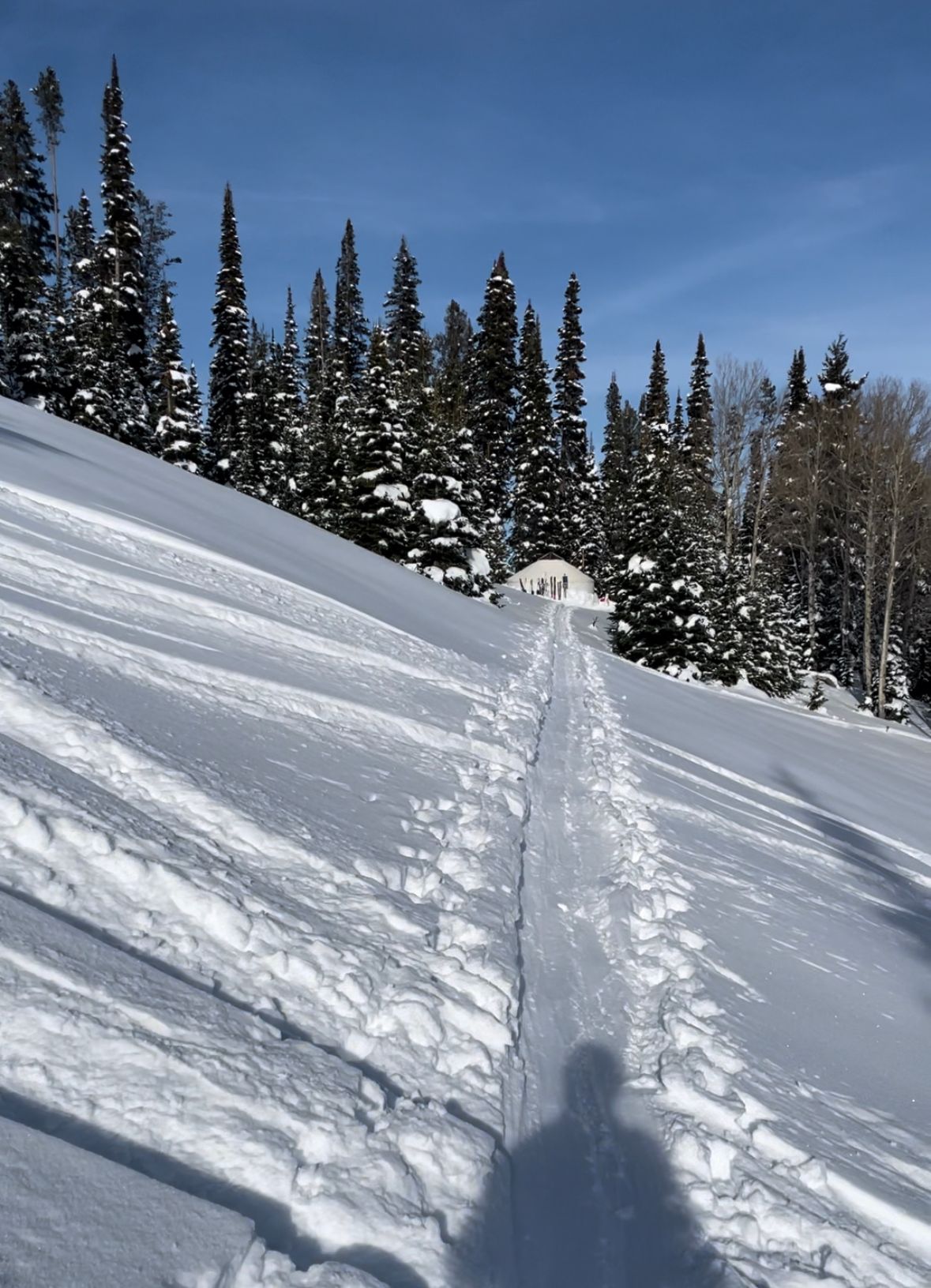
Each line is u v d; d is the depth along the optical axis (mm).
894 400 35188
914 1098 3260
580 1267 2111
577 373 59625
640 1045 3234
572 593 52500
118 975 2322
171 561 9633
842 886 6426
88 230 49062
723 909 4852
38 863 2666
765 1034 3443
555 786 7070
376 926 3283
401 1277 1825
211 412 43312
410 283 54062
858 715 32406
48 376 30844
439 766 6207
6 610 5355
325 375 54875
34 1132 1721
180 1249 1601
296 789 4410
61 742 3615
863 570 40406
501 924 3838
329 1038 2557
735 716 17281
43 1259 1457
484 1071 2703
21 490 9883
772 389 47219
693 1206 2379
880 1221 2424
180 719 4695
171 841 3182
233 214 42156
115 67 37594
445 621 16219
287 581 11445
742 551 49188
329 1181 1979
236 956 2713
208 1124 1982
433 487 29078
